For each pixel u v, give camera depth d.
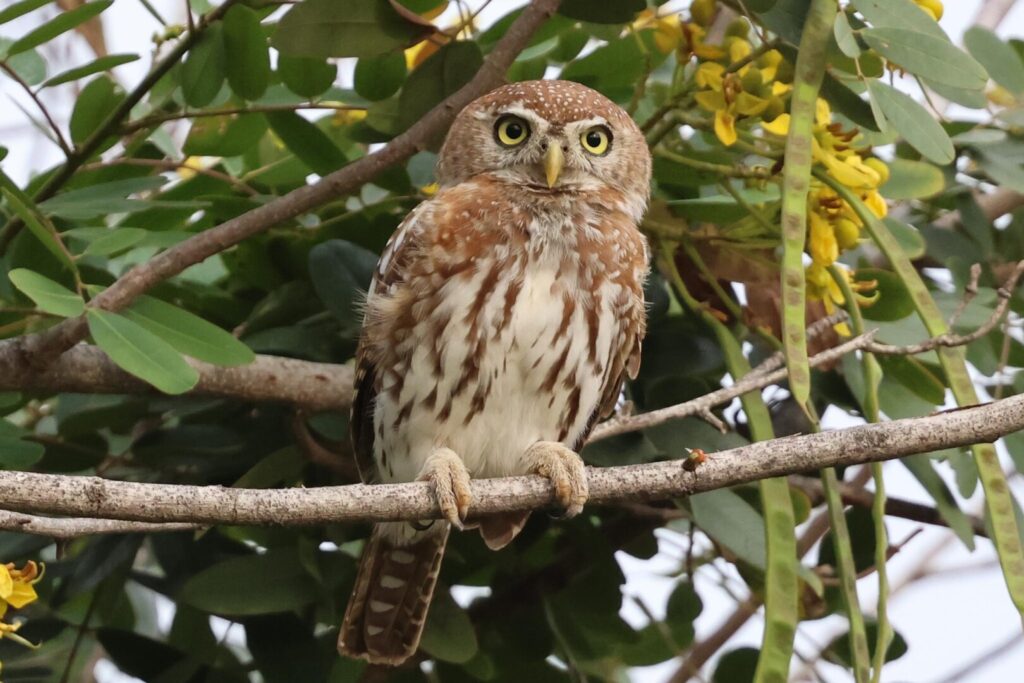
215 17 9.41
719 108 9.66
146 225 9.96
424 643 10.13
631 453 10.17
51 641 11.16
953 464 9.67
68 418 10.32
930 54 8.29
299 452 10.10
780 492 8.91
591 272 9.80
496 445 9.94
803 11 9.04
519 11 10.24
